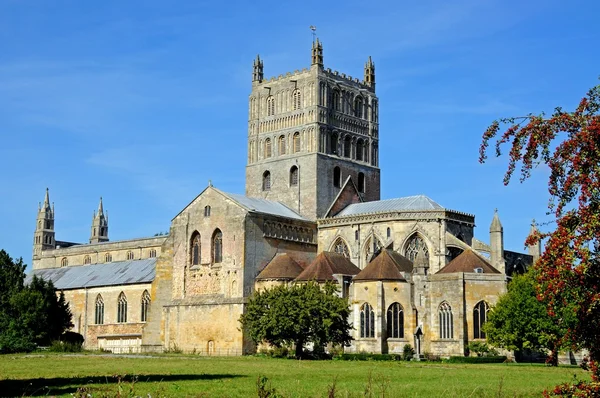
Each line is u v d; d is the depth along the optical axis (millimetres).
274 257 149625
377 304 133000
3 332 152625
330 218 159625
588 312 32156
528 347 116812
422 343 131125
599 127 31719
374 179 176750
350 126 173625
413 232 149000
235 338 143875
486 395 56719
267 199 170125
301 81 169625
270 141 173250
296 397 52906
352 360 121750
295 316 121750
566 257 31500
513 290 118938
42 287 169000
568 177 32688
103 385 62188
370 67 181500
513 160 33969
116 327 180875
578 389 33656
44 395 55688
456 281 129625
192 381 69812
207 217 153750
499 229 146500
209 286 151000
